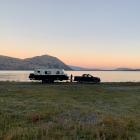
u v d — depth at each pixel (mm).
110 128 14875
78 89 41844
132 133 14602
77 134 14289
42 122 17562
